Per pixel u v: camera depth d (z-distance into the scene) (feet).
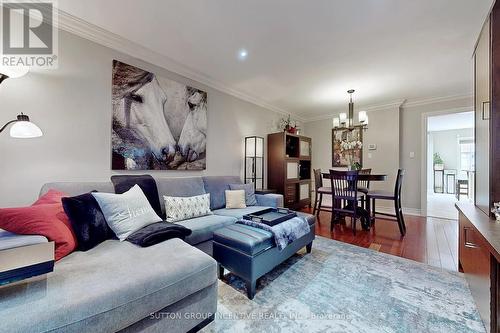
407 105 14.85
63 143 6.74
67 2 6.02
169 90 9.43
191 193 9.00
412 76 10.66
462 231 6.32
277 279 6.25
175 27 7.08
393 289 5.74
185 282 3.95
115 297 3.16
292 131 15.81
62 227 4.50
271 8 6.15
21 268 2.89
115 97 7.80
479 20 6.51
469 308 4.96
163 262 4.10
